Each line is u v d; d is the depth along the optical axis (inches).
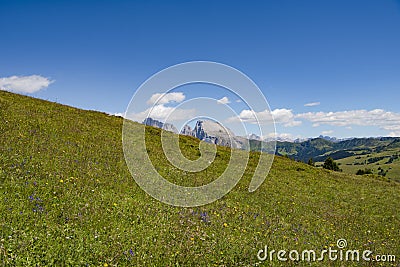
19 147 767.1
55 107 1622.8
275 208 807.1
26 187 509.7
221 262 401.1
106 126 1542.8
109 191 611.8
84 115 1660.9
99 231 413.1
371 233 751.7
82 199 519.2
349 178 1998.0
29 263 309.6
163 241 421.4
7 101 1338.6
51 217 418.6
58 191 527.8
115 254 360.2
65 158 784.3
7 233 347.3
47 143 900.6
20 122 1065.5
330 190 1407.5
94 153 940.6
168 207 598.5
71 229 396.5
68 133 1126.4
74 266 326.3
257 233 539.5
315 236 610.5
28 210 421.4
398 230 840.3
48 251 334.6
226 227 537.6
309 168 2015.3
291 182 1390.3
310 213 843.4
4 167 583.8
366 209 1099.3
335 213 932.0
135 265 352.8
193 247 423.2
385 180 2289.6
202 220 553.3
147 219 495.2
